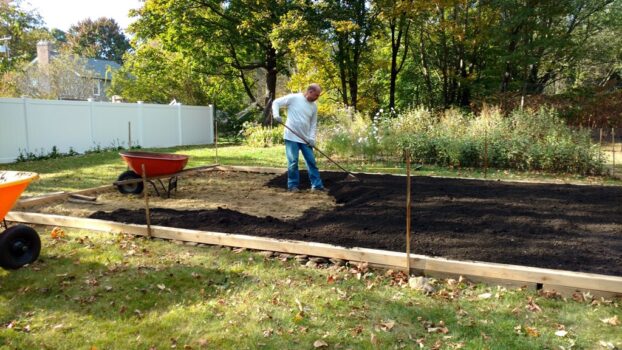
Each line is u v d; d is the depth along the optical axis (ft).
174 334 9.18
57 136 44.42
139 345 8.79
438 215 17.06
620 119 56.54
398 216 16.96
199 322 9.64
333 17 59.41
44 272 12.38
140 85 84.99
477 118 39.42
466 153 33.73
